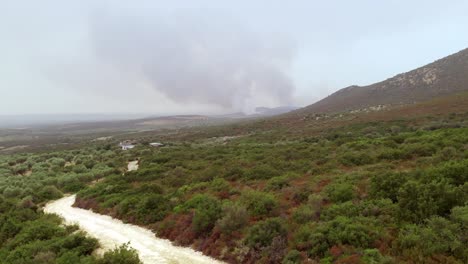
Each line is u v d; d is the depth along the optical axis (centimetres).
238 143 7256
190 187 2798
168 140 11762
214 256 1441
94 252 1653
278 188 2272
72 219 2434
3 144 16875
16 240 1939
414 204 1327
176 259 1462
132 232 1975
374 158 2797
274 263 1230
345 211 1502
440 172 1619
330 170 2627
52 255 1555
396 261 1029
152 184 3080
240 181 2817
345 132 6456
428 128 4912
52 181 4378
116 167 5331
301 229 1382
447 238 1072
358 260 1076
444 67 18150
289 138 7012
